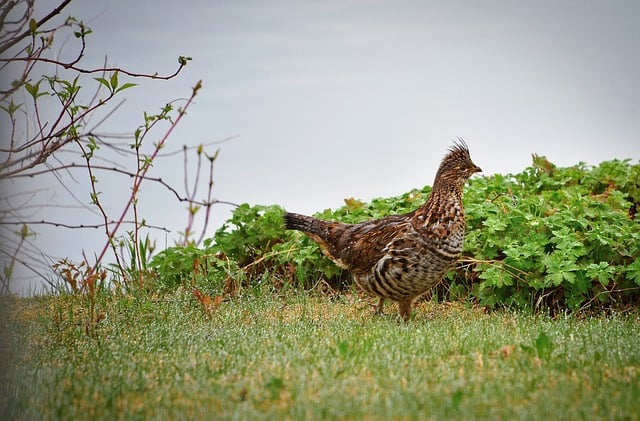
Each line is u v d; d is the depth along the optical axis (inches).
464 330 496.1
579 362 414.9
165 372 411.8
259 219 679.7
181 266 642.2
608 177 770.2
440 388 375.9
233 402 365.4
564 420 336.2
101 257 575.5
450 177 538.3
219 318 548.1
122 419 350.3
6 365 417.1
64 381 402.9
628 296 589.3
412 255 533.6
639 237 595.2
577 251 581.6
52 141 495.8
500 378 389.1
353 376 394.0
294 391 370.9
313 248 646.5
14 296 569.9
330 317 562.3
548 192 711.1
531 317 551.5
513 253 587.8
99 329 515.8
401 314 563.2
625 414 340.8
